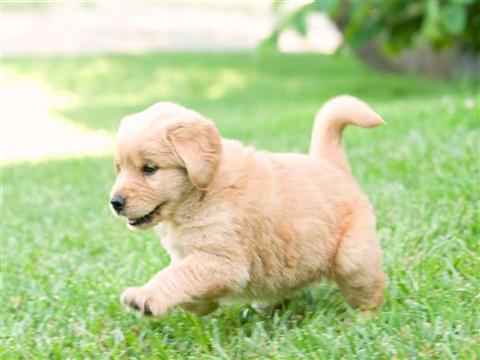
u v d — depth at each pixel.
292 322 6.81
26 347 6.70
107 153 16.67
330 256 6.75
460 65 24.36
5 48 35.97
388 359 5.82
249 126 16.94
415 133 11.90
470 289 6.86
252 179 6.45
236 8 47.84
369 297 6.86
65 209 11.62
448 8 17.41
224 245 6.25
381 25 20.58
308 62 32.56
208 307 6.98
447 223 8.27
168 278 6.21
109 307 7.29
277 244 6.48
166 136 6.27
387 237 8.29
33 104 25.52
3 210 12.00
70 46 36.50
